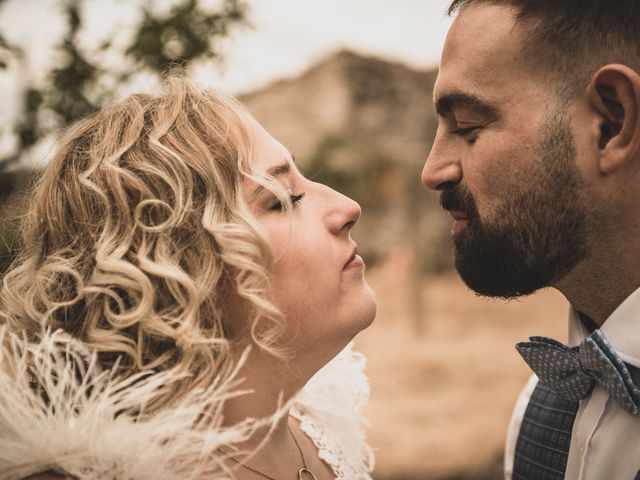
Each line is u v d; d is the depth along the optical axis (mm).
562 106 1450
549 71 1453
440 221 25672
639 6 1431
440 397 11023
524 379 12383
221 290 1408
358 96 26062
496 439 8586
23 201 1717
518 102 1474
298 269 1418
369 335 17578
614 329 1496
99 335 1338
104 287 1367
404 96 25922
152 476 1185
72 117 2295
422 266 19562
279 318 1386
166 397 1314
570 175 1456
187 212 1377
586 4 1439
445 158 1599
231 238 1353
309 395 1778
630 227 1455
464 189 1561
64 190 1458
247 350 1288
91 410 1204
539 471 1737
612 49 1427
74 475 1182
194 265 1371
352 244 1525
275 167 1470
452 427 9172
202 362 1344
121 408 1240
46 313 1397
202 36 2275
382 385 11969
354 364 1830
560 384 1556
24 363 1264
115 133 1467
